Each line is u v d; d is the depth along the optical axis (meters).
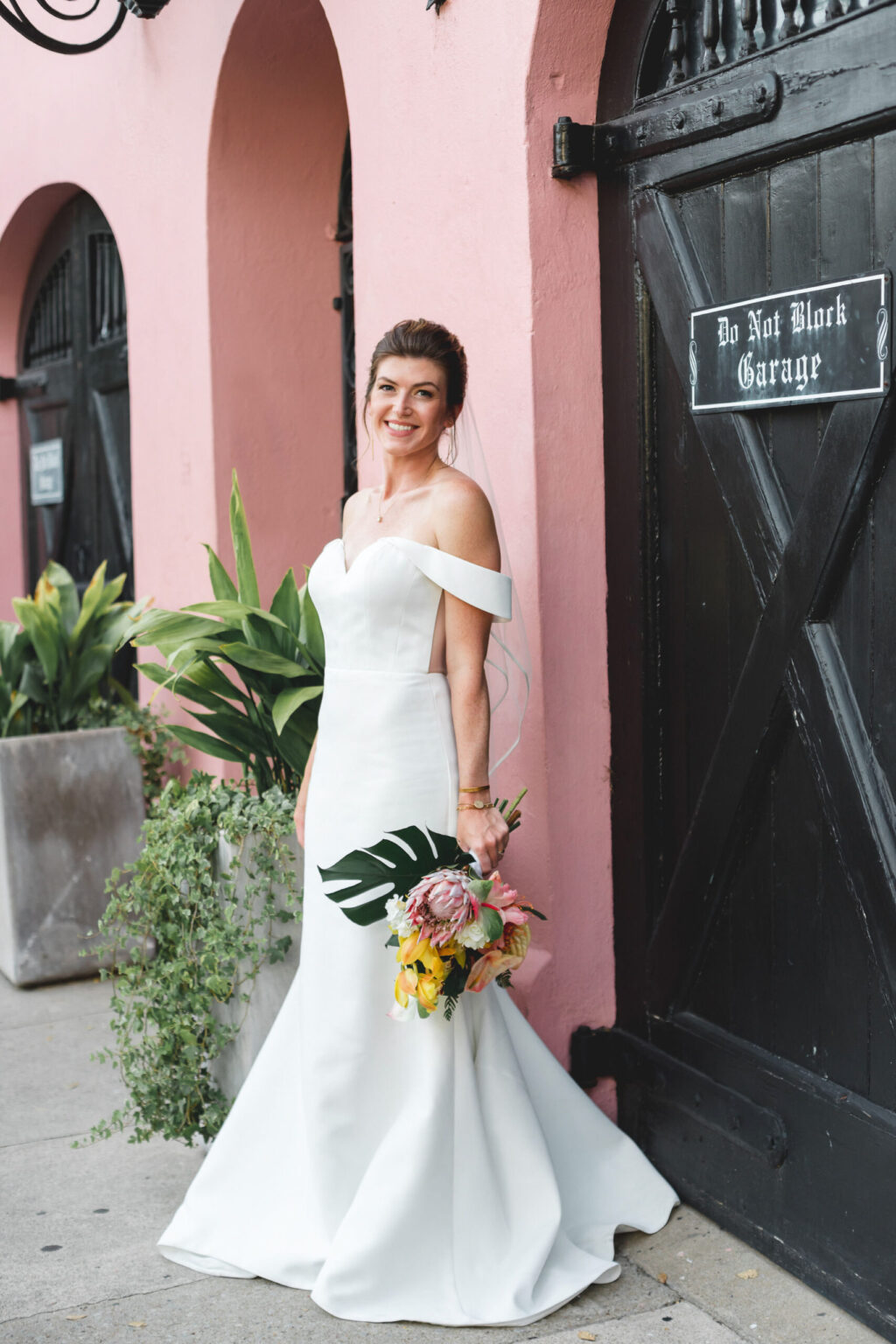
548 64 2.96
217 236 4.65
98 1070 3.91
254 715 3.45
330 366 4.92
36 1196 3.14
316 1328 2.55
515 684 3.12
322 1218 2.71
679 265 2.83
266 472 4.83
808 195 2.50
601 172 3.04
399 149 3.49
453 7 3.21
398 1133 2.62
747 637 2.76
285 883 3.09
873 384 2.35
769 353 2.58
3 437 7.48
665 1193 2.95
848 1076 2.58
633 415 3.02
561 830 3.13
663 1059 3.06
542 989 3.14
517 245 3.04
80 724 5.07
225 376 4.72
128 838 4.83
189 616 3.25
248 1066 3.19
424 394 2.60
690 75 2.81
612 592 3.14
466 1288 2.60
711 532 2.84
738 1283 2.69
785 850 2.71
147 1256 2.86
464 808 2.62
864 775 2.47
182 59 4.71
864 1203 2.52
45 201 6.48
